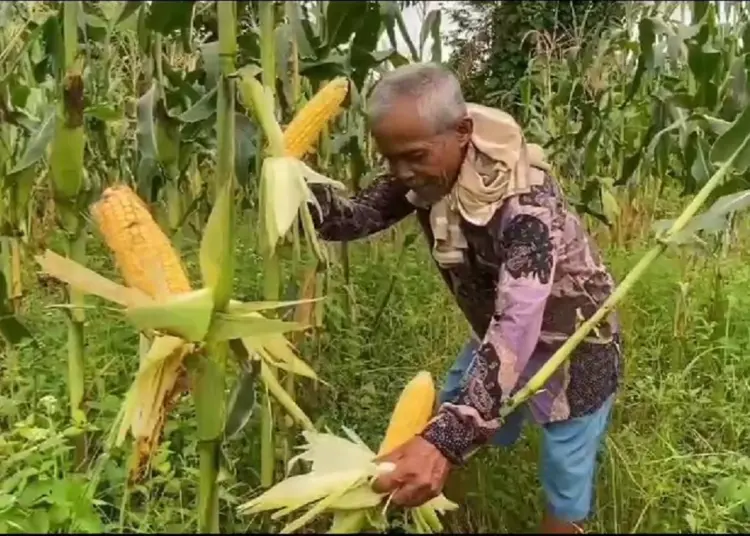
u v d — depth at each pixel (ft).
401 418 9.05
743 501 10.67
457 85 9.36
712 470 11.66
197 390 8.45
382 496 8.45
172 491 10.31
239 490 11.67
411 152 9.30
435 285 19.52
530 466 12.46
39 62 12.86
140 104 11.90
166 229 14.12
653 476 11.66
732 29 19.74
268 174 8.77
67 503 8.86
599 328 10.58
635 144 22.40
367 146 18.89
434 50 15.67
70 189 10.08
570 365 10.55
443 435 8.61
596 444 11.01
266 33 9.06
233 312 8.36
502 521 11.72
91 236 20.31
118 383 13.66
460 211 9.71
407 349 16.21
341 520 8.62
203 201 18.19
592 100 21.13
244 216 18.42
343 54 12.84
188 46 12.16
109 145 17.06
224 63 8.10
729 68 17.58
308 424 9.39
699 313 17.99
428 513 9.21
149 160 12.71
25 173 13.08
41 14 14.51
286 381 11.62
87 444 11.41
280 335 9.16
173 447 11.91
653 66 16.31
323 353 14.29
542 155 9.95
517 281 9.16
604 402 10.84
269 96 8.80
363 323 16.46
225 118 8.06
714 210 10.14
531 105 24.50
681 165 21.65
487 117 9.54
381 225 11.94
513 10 38.83
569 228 10.19
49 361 13.70
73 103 9.80
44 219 20.29
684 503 11.57
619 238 25.13
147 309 7.89
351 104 12.91
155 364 8.36
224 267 8.07
